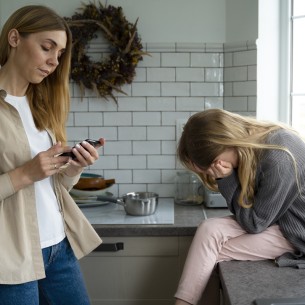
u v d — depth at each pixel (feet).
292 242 5.17
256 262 5.22
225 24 8.21
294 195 5.14
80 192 7.75
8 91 4.67
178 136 8.46
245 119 5.48
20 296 4.40
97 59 8.34
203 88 8.37
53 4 8.28
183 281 5.13
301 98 8.30
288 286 4.41
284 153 5.04
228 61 8.25
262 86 8.13
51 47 4.56
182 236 6.76
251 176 5.16
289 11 8.13
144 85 8.41
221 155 5.17
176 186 8.29
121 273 6.89
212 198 7.71
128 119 8.50
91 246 5.30
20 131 4.54
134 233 6.70
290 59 8.24
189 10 8.23
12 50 4.60
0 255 4.21
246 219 5.20
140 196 7.77
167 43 8.29
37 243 4.56
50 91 5.18
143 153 8.55
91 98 8.45
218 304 5.63
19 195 4.42
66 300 5.21
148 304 6.93
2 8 8.24
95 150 4.84
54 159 4.47
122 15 8.08
